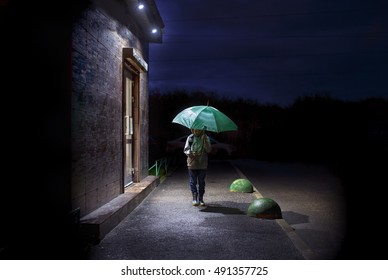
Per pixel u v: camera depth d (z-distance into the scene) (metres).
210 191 10.74
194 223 6.89
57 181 5.45
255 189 11.05
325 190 11.49
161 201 9.11
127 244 5.63
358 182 13.35
